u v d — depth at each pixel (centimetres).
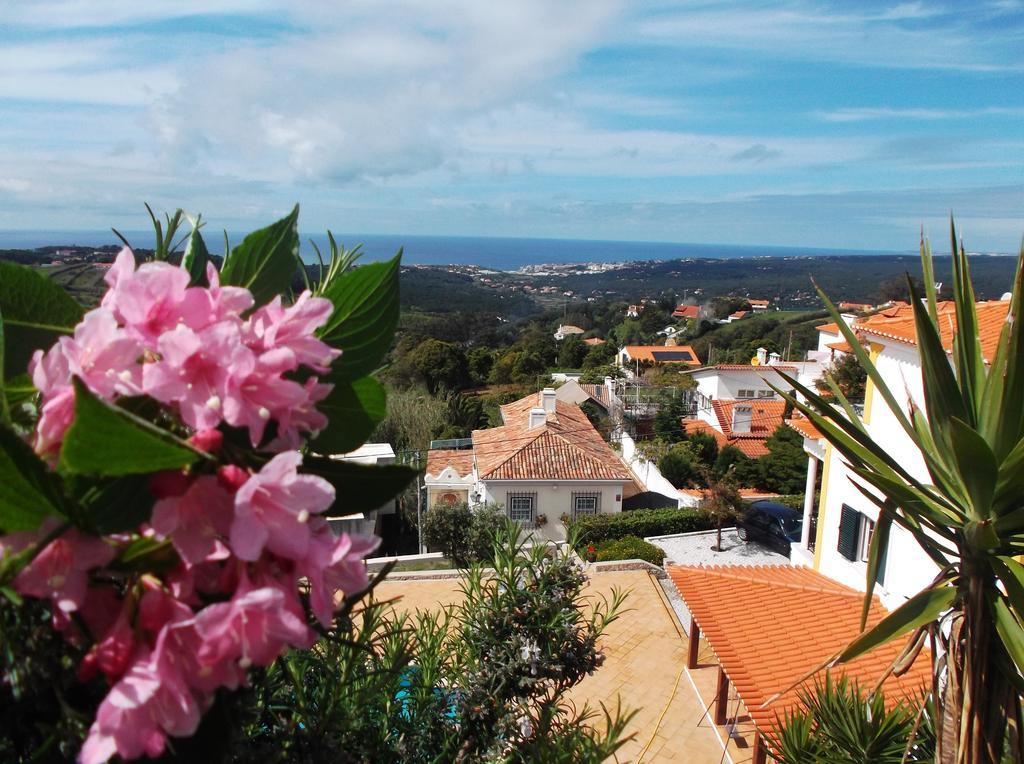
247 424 105
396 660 271
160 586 107
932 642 444
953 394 433
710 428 3662
